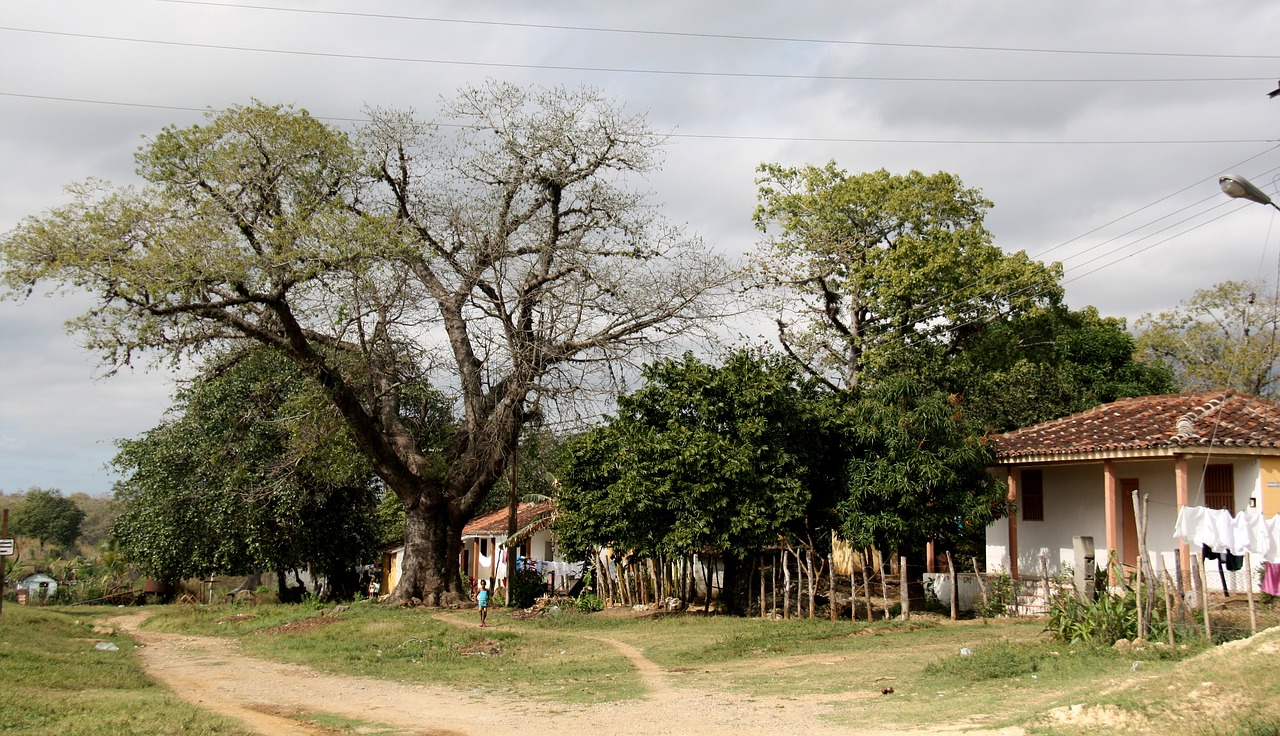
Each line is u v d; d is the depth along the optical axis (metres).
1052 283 35.91
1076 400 32.59
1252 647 11.00
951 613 22.70
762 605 24.03
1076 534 23.72
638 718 12.13
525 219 30.25
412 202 29.64
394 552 49.53
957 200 37.00
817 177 38.50
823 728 10.91
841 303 38.53
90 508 108.81
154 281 22.67
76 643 21.19
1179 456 19.42
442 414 36.28
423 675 17.34
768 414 23.20
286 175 26.52
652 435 23.66
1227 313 45.97
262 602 41.84
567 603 29.80
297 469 34.84
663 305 28.88
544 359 29.03
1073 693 11.20
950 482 21.72
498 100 29.69
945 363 33.53
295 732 11.57
